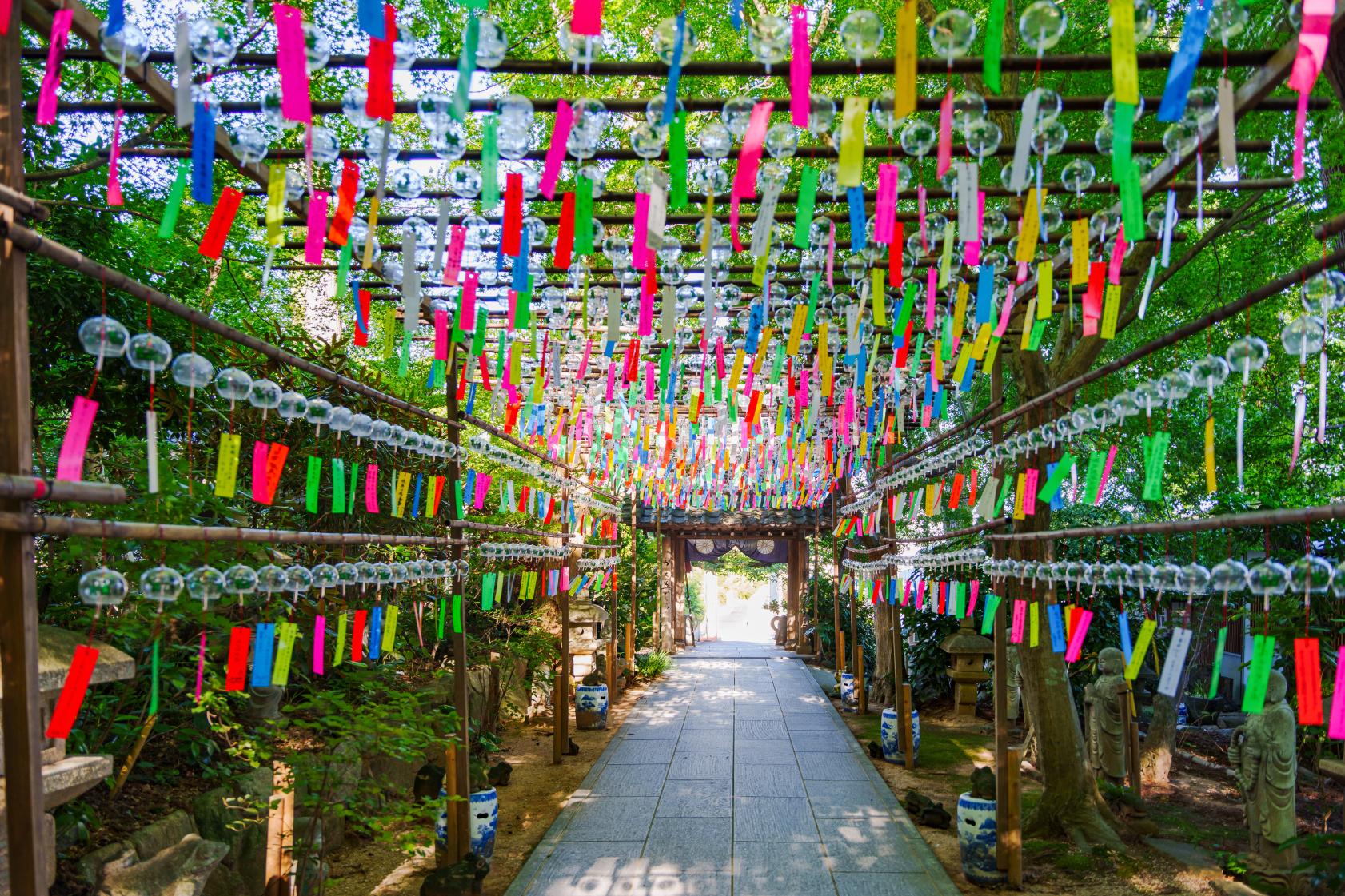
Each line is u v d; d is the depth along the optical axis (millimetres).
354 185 3068
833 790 7008
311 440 5730
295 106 2406
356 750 4574
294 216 3924
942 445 7758
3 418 2029
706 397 5973
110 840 3748
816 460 10461
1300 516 2395
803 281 4672
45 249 2113
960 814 5141
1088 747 7289
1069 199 4832
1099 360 7918
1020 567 4664
